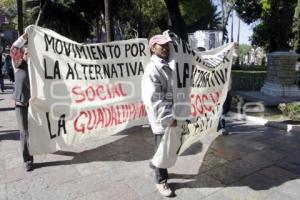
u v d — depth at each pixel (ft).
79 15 75.92
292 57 37.01
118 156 16.17
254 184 13.23
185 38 46.16
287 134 20.81
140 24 92.94
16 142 18.40
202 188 12.82
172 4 47.01
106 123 16.63
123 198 11.92
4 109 28.89
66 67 15.10
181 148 13.71
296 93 37.17
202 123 16.12
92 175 13.87
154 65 11.27
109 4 23.36
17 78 13.84
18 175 13.71
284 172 14.47
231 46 17.78
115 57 17.01
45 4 67.46
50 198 11.83
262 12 74.54
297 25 47.70
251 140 19.33
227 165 15.21
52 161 15.35
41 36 14.07
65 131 15.16
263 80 45.93
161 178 12.35
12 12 75.77
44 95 14.26
